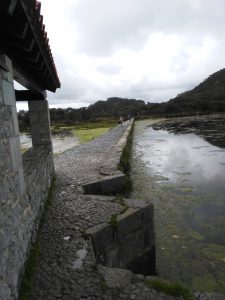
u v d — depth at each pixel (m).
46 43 3.66
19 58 3.76
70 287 3.27
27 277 3.35
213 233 5.96
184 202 7.73
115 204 5.63
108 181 7.46
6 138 2.94
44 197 5.73
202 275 4.61
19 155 3.50
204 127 31.58
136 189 9.00
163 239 5.79
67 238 4.36
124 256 4.84
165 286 3.23
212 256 5.12
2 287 2.47
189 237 5.83
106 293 3.17
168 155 14.95
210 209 7.20
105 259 4.51
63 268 3.62
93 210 5.40
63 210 5.51
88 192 7.13
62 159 11.52
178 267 4.86
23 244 3.41
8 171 2.92
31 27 2.70
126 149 13.27
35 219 4.42
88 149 14.19
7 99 3.09
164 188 9.02
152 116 62.53
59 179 8.01
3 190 2.68
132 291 3.20
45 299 3.08
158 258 5.16
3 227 2.60
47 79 5.59
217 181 9.59
